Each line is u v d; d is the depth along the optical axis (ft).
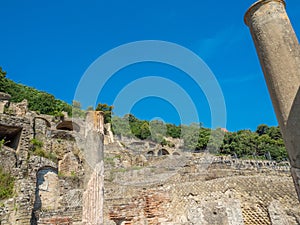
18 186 49.24
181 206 46.83
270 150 110.73
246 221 49.57
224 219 46.70
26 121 65.10
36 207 54.29
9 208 43.70
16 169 52.11
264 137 123.95
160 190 45.98
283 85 14.38
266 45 15.42
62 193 59.47
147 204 43.80
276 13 15.69
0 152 51.16
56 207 57.06
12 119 62.69
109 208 40.14
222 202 48.60
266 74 15.40
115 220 40.16
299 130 13.48
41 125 73.67
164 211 44.09
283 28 15.30
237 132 126.11
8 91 150.71
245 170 67.62
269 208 48.08
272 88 14.94
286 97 14.17
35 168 56.75
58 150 73.26
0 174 49.01
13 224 43.09
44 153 66.54
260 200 49.83
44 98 154.81
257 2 16.26
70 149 74.74
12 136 65.72
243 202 50.67
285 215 46.78
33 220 46.11
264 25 15.72
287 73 14.40
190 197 49.19
